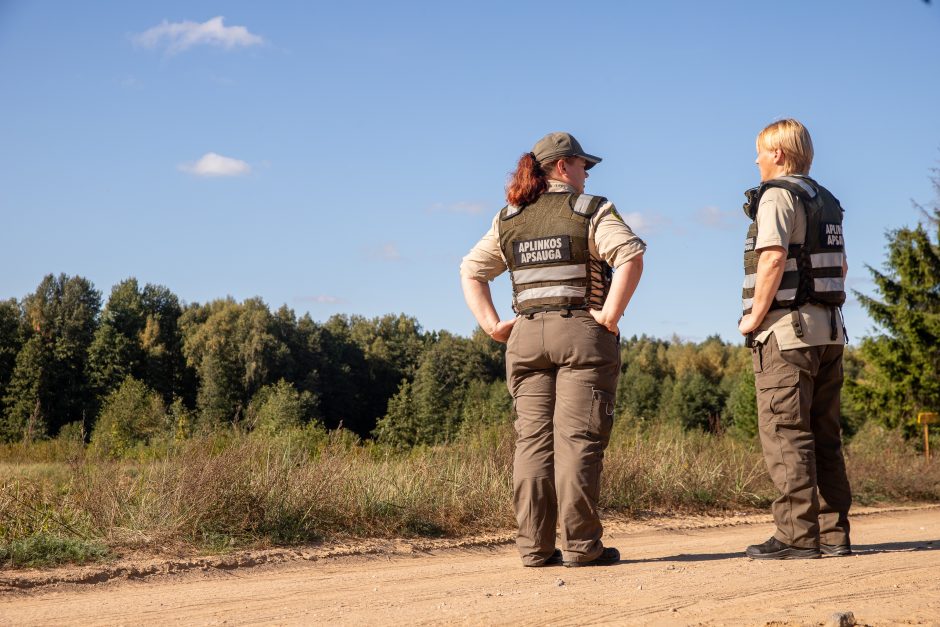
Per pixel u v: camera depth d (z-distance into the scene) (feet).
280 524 19.25
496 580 12.50
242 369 327.47
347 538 19.80
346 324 435.53
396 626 8.99
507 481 23.95
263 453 21.80
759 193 14.23
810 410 14.43
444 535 21.29
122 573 14.78
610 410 13.41
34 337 314.55
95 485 18.71
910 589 10.28
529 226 13.51
